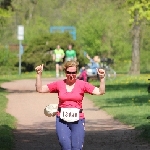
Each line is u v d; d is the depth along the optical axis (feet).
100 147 66.13
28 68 263.70
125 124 88.94
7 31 305.12
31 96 138.62
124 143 69.10
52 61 261.85
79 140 49.78
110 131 80.38
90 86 50.16
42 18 354.74
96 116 101.14
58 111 50.21
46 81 187.42
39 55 261.85
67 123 49.85
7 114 98.48
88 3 293.64
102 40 271.90
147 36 266.98
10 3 156.87
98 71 49.42
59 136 49.75
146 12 147.54
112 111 106.52
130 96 138.21
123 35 272.51
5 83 184.03
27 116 100.94
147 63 276.62
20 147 66.23
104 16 273.33
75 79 50.21
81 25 275.80
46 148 65.51
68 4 341.62
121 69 273.13
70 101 50.03
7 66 257.96
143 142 69.72
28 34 329.72
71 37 267.59
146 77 208.33
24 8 248.93
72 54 196.75
